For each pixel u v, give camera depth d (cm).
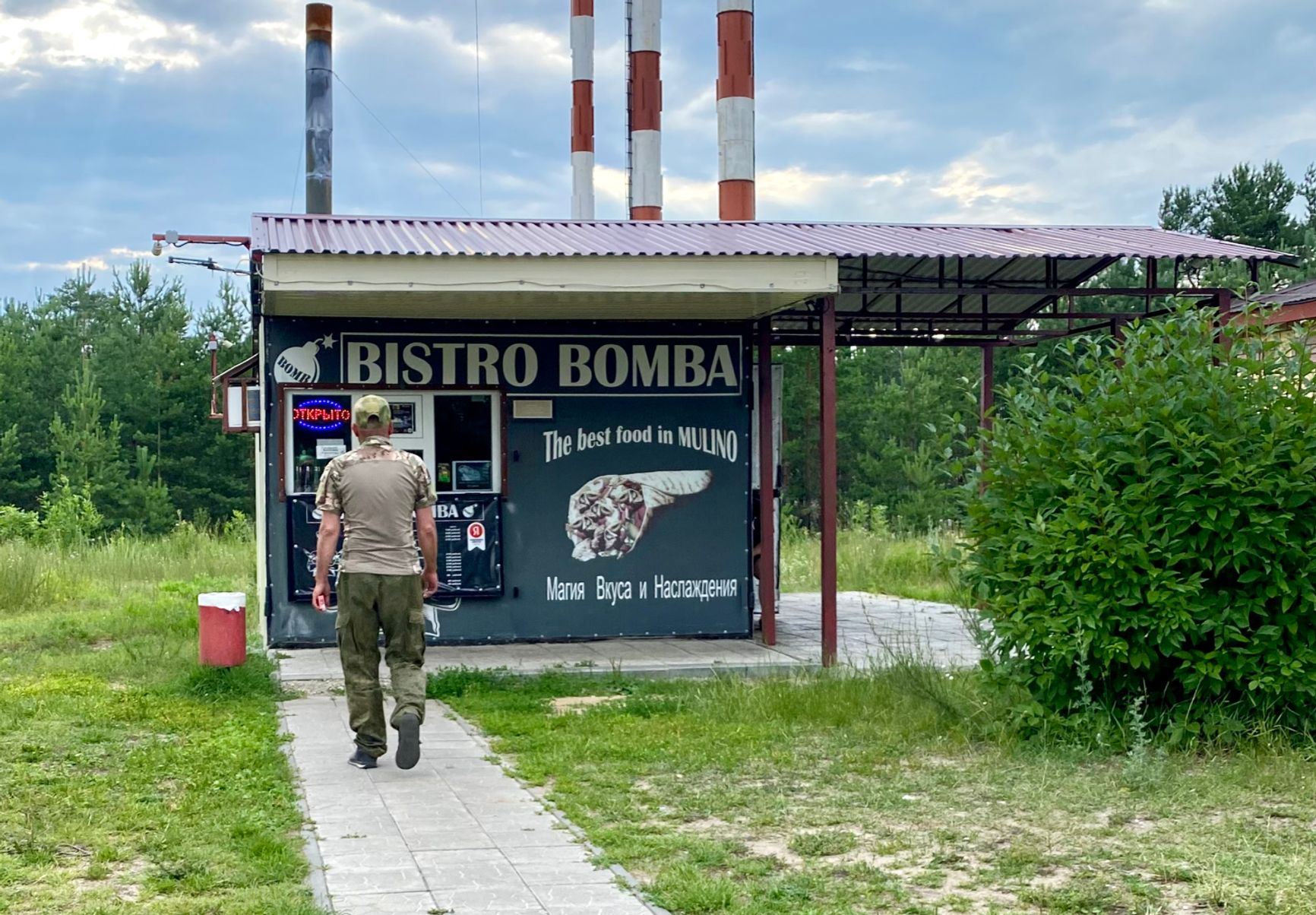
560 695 946
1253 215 4188
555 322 1190
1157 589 725
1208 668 725
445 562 1168
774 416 1423
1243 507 717
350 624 706
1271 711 730
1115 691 765
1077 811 609
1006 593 796
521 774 688
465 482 1176
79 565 1989
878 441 4634
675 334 1212
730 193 2603
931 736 777
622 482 1205
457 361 1169
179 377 4706
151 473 4616
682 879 495
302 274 958
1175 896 482
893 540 2420
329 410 1141
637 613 1209
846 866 524
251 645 1160
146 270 5234
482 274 984
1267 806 614
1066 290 1203
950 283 1407
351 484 713
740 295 1051
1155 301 2120
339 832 572
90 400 4347
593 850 545
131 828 569
